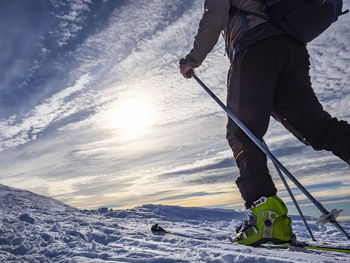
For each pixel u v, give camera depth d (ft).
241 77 5.29
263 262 3.78
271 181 5.28
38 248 4.79
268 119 5.33
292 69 5.39
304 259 4.12
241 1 5.24
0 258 4.19
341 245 5.36
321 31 5.16
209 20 5.40
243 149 5.37
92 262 3.84
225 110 5.46
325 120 5.49
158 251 4.61
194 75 6.21
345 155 5.27
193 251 4.57
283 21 5.00
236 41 5.38
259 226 5.16
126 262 3.96
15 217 6.96
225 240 6.23
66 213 10.27
